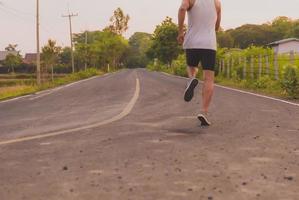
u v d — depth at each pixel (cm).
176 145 562
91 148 551
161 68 9850
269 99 1363
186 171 430
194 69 702
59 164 464
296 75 1515
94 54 10338
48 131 722
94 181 395
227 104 1146
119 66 17325
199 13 677
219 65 3759
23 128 796
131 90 1994
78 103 1420
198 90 1848
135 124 768
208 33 684
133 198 345
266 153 516
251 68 2836
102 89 2284
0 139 652
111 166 453
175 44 9212
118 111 1025
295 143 579
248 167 448
